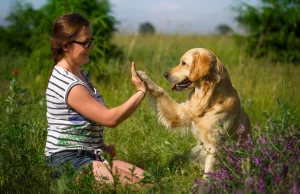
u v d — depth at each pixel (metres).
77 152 3.53
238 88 7.18
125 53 9.34
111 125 3.47
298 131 3.19
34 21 12.47
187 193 3.18
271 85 7.13
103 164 3.48
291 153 2.98
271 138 3.12
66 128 3.51
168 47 11.25
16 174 3.37
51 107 3.54
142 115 5.68
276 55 11.68
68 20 3.50
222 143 4.18
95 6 8.66
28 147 3.62
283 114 3.31
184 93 6.83
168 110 4.41
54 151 3.55
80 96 3.43
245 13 12.28
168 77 4.66
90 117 3.45
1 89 6.22
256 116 5.85
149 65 8.73
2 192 3.25
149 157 4.44
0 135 3.44
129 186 3.37
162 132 5.16
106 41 8.85
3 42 12.34
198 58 4.34
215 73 4.30
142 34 15.41
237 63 10.52
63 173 3.17
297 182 2.75
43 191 3.27
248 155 3.07
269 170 2.86
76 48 3.52
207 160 4.16
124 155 4.46
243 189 2.74
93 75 7.75
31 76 7.81
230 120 4.24
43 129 4.57
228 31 13.11
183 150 4.58
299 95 6.03
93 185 3.25
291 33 11.97
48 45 8.16
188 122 4.40
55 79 3.50
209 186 2.98
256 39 11.95
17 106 3.65
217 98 4.27
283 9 12.15
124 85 7.14
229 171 3.09
